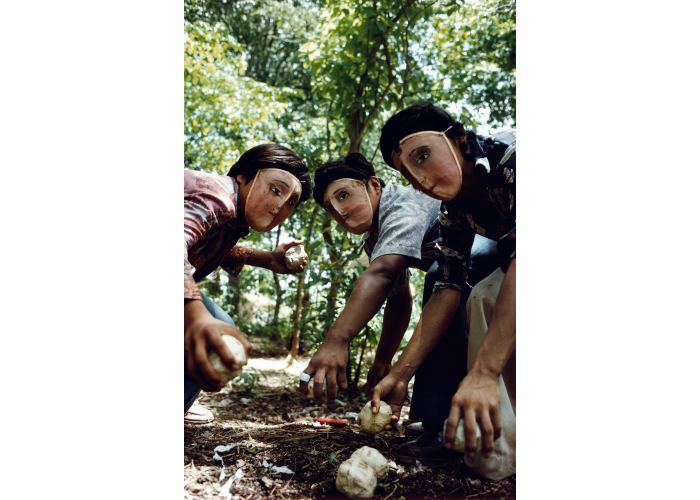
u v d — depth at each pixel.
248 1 4.29
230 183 1.87
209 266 1.99
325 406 2.83
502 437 1.77
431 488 1.74
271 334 4.96
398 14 3.10
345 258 3.14
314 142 3.79
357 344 3.15
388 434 2.26
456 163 1.72
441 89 3.55
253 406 2.83
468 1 3.54
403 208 2.14
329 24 3.34
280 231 4.45
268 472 1.83
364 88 3.28
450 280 1.95
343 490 1.67
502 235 1.89
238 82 4.00
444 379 1.99
